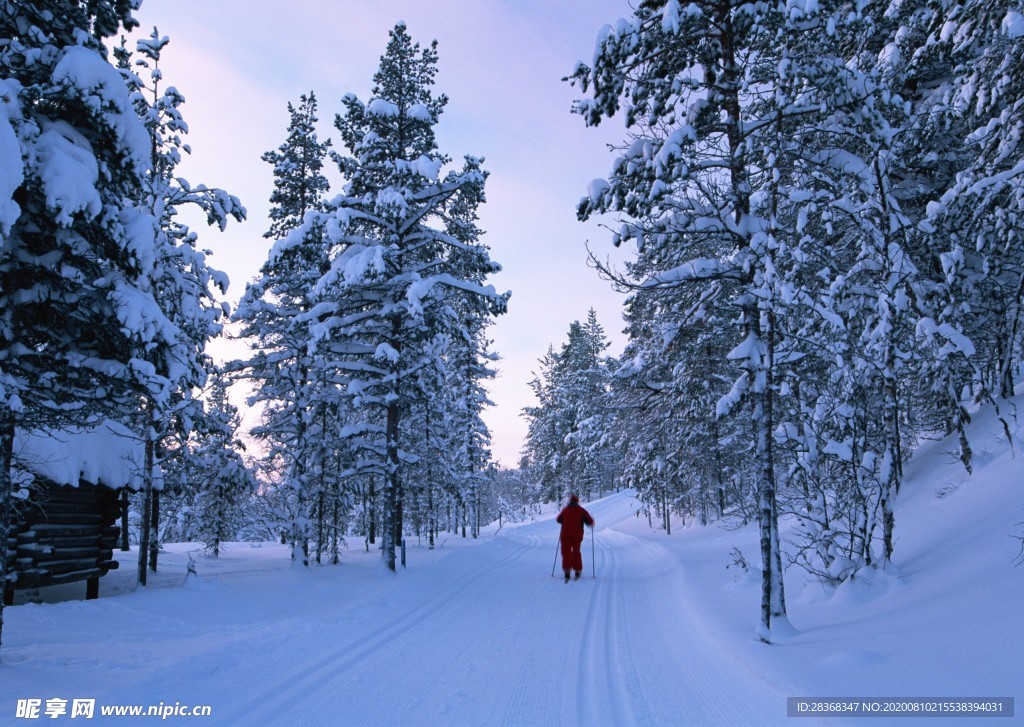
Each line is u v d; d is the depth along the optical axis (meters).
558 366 59.22
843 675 4.84
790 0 7.39
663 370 21.53
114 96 6.93
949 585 6.46
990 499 8.12
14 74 6.91
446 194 16.66
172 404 14.00
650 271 12.44
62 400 7.45
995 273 9.96
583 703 5.03
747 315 8.77
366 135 16.39
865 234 9.76
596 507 50.84
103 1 7.86
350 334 16.23
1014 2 8.67
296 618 9.16
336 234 14.87
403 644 7.30
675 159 8.11
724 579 10.95
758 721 4.26
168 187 13.64
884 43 11.55
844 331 8.11
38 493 10.41
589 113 9.64
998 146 9.55
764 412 7.42
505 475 88.81
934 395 12.00
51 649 7.07
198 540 33.56
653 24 8.94
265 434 17.56
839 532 8.43
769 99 8.47
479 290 15.77
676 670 5.90
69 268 7.04
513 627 8.27
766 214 8.90
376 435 18.44
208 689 5.43
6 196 5.51
